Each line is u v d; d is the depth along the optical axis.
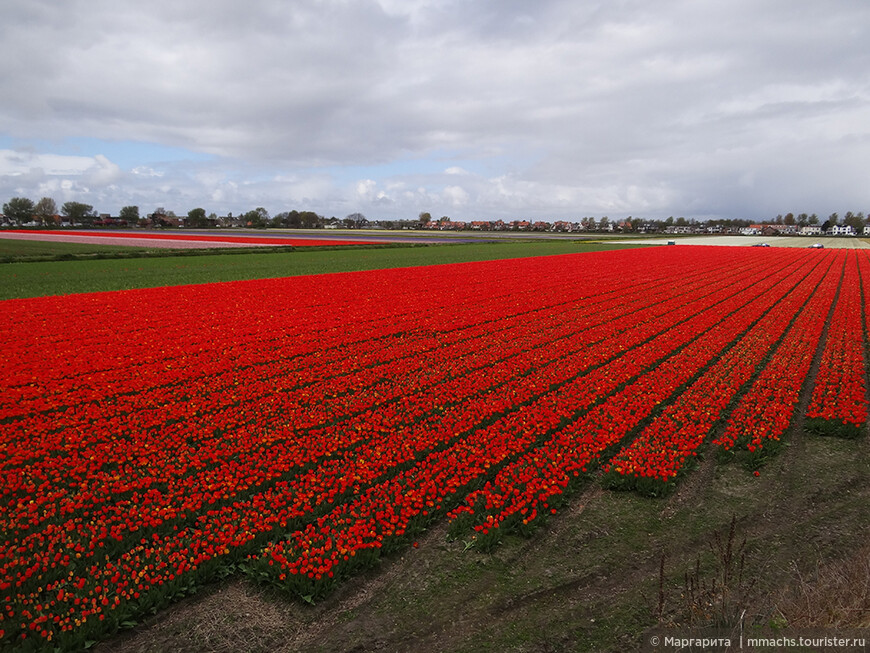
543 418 13.10
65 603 6.94
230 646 6.57
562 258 67.38
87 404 14.09
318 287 36.31
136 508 9.08
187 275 42.09
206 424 12.84
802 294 35.94
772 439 12.02
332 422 13.16
